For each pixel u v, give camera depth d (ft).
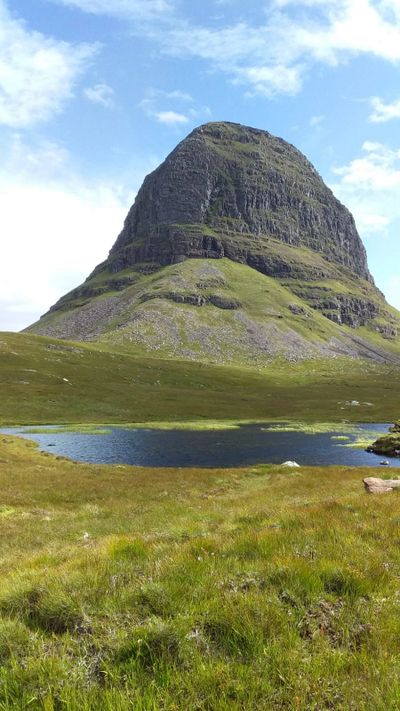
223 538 33.60
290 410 413.80
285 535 32.58
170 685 15.05
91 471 141.90
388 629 18.35
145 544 33.81
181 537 38.42
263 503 76.28
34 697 14.37
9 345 612.29
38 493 102.83
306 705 14.06
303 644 17.47
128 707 13.92
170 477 131.23
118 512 81.25
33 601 22.43
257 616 19.12
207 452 215.31
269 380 642.63
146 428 307.37
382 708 13.70
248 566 25.58
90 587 23.36
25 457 169.68
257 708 13.99
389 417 380.78
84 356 631.97
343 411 410.93
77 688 15.23
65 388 436.35
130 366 611.06
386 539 31.86
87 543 46.32
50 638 19.02
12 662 16.44
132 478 129.18
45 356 582.35
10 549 53.98
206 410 398.21
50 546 53.06
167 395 460.14
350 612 20.07
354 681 14.97
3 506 87.81
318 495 83.87
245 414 388.78
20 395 395.34
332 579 23.26
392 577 24.02
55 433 279.90
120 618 20.02
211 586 22.79
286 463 163.12
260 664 16.01
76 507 92.22
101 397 419.74
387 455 206.28
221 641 17.83
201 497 97.66
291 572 23.68
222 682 15.10
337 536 32.27
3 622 19.66
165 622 18.76
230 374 653.30
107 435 272.92
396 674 15.15
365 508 45.88
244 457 202.80
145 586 21.91
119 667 16.08
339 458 199.72
